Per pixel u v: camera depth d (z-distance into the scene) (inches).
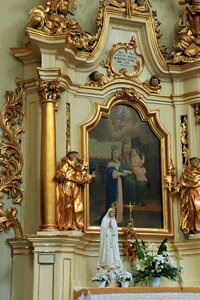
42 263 274.1
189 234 317.1
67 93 311.4
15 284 286.7
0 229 291.4
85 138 312.7
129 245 306.5
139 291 269.9
